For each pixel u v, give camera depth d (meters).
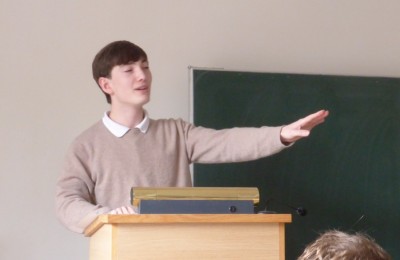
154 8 5.07
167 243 2.77
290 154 5.04
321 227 5.01
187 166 3.92
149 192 2.88
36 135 4.80
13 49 4.84
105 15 4.99
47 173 4.79
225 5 5.18
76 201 3.50
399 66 5.35
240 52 5.16
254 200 2.94
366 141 5.16
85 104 4.88
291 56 5.23
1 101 4.79
